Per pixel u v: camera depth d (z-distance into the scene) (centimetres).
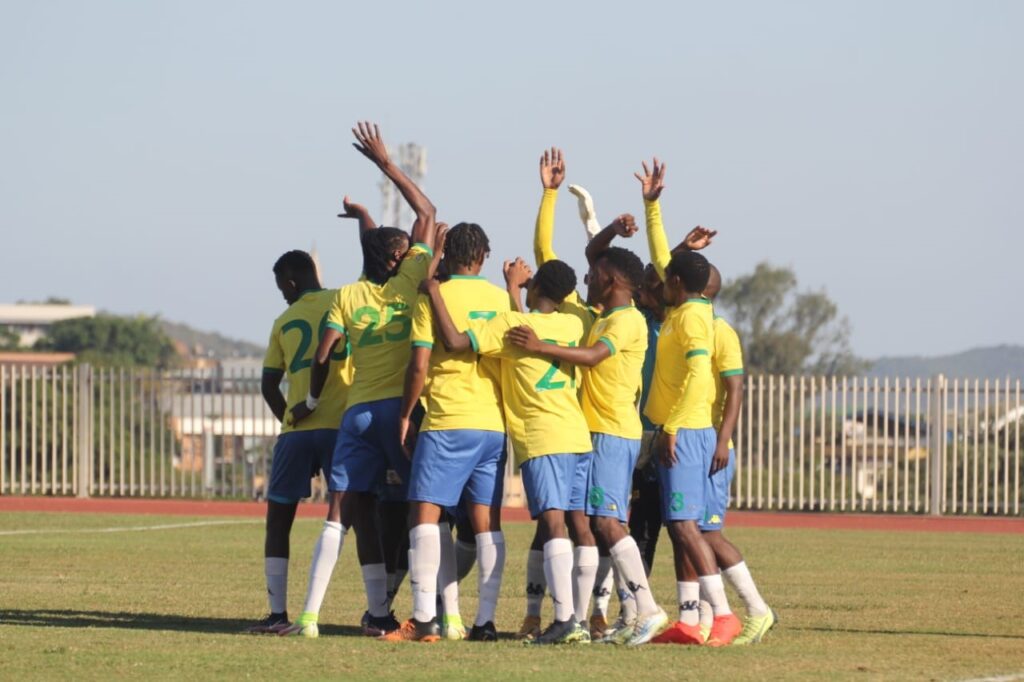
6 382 8531
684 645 2725
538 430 2683
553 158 3120
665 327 2798
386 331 2809
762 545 5591
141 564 4509
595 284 2783
